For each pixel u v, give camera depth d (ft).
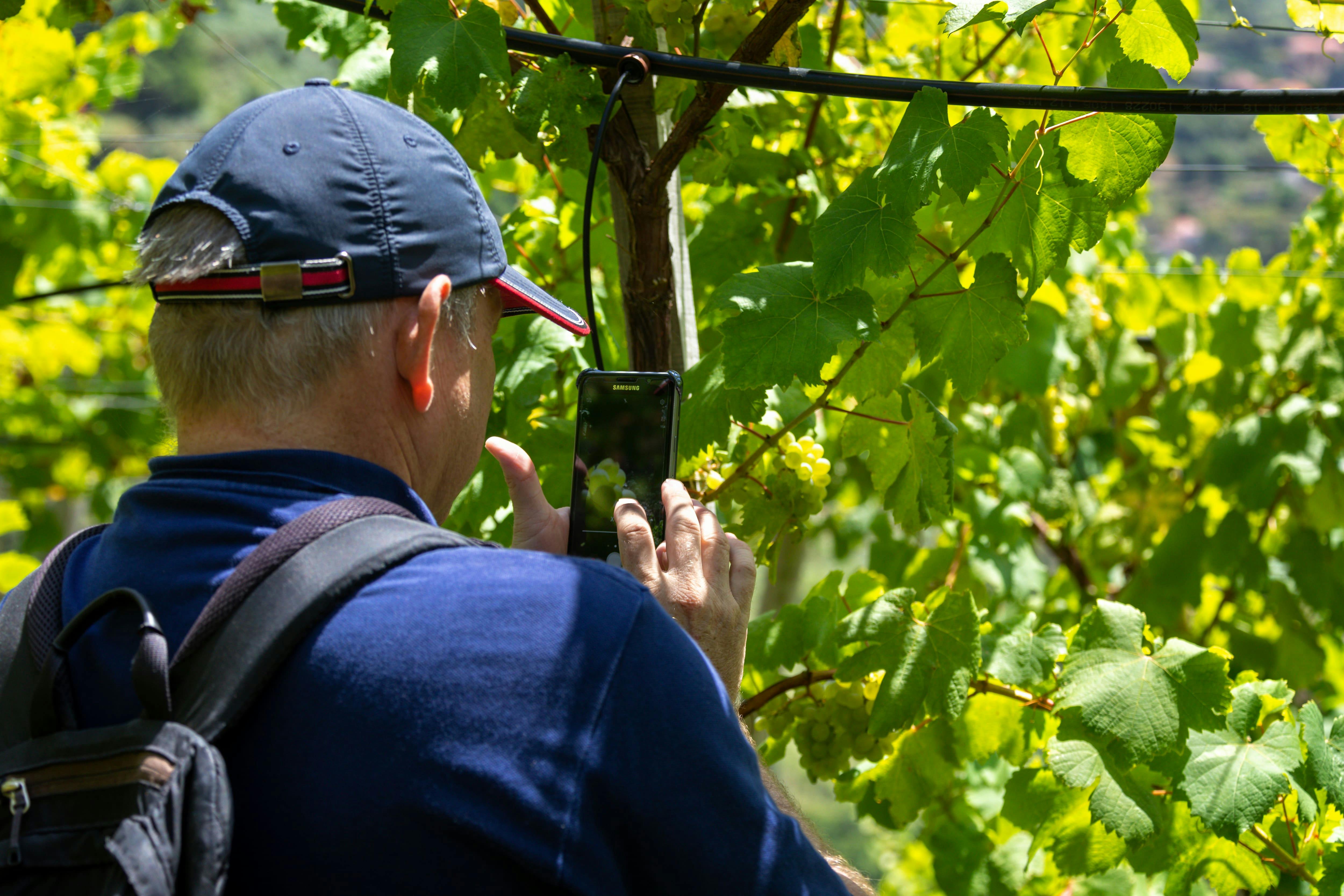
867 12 9.18
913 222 4.73
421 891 2.31
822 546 18.99
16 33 12.04
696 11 5.60
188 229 2.78
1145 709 5.76
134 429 19.84
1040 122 4.94
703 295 8.04
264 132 2.86
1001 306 5.22
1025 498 10.62
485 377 3.36
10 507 16.15
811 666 7.02
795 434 6.46
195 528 2.64
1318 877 6.09
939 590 6.49
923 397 5.61
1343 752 5.82
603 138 5.39
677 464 4.15
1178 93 4.50
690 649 2.65
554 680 2.41
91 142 14.66
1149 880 8.34
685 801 2.43
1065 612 11.78
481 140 5.75
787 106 7.93
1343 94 4.34
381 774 2.33
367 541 2.55
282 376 2.78
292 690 2.40
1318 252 11.07
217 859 2.26
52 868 2.37
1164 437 12.16
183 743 2.34
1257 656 11.46
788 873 2.45
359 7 5.52
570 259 7.70
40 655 2.69
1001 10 4.67
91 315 18.30
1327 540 10.98
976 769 9.52
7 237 14.30
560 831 2.32
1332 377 10.61
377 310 2.87
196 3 9.34
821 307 5.01
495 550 2.65
